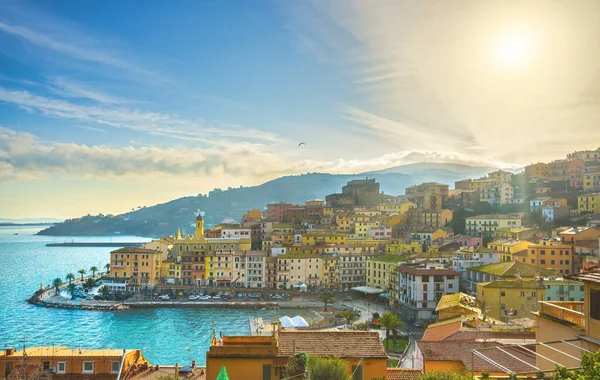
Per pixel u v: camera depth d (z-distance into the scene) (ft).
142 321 605.31
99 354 232.12
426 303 546.67
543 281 431.02
